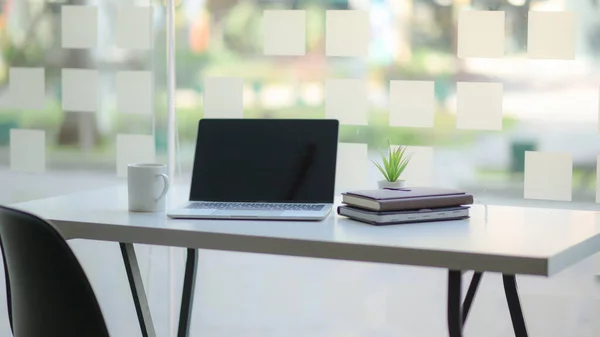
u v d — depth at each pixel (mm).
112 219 1922
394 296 2867
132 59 3016
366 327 2898
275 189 2199
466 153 2680
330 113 2805
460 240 1684
